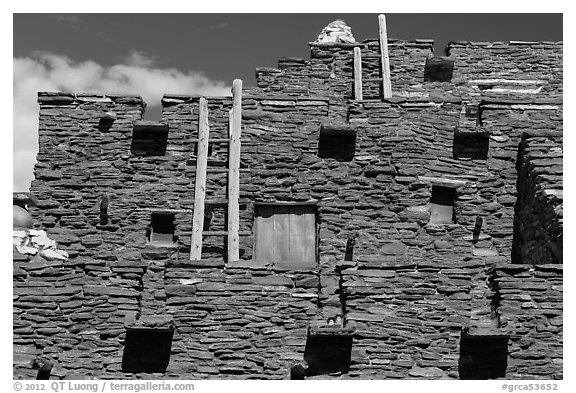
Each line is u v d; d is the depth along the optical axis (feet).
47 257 72.49
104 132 84.89
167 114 85.40
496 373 67.56
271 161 82.53
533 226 78.95
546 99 85.71
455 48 96.89
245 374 67.62
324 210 81.25
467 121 91.66
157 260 81.30
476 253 81.61
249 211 81.41
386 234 80.89
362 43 95.14
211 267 69.41
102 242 82.12
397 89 95.30
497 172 83.51
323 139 82.89
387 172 82.07
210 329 68.33
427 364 67.41
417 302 68.39
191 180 83.51
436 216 82.79
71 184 83.56
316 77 93.15
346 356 67.51
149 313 70.13
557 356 67.77
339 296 69.51
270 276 69.51
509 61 96.94
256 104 84.99
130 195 83.30
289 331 68.59
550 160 80.18
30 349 66.69
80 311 67.56
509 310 68.39
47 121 84.89
